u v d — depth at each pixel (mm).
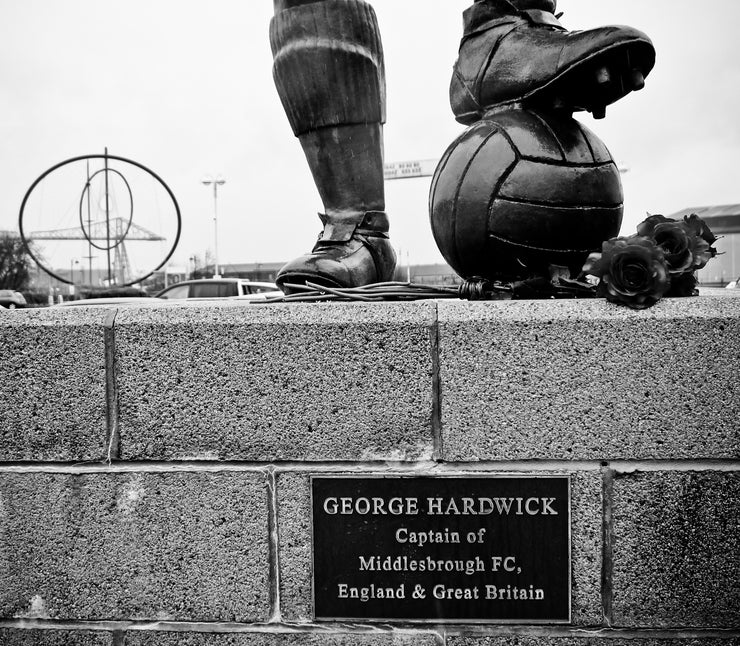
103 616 2139
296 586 2092
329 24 2592
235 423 2090
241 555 2102
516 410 2021
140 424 2117
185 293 11133
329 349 2055
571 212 2146
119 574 2133
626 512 2010
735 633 2002
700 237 2146
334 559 2080
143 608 2129
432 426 2047
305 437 2074
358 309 2066
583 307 2012
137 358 2109
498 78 2258
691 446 1983
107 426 2127
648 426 1992
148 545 2123
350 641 2082
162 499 2115
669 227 2066
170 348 2098
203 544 2111
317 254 2615
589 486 2014
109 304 2428
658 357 1979
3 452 2146
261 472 2086
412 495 2057
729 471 1980
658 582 2012
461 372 2029
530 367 2012
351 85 2643
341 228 2719
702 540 1999
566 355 2000
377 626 2080
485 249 2195
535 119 2191
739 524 1987
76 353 2121
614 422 2000
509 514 2037
